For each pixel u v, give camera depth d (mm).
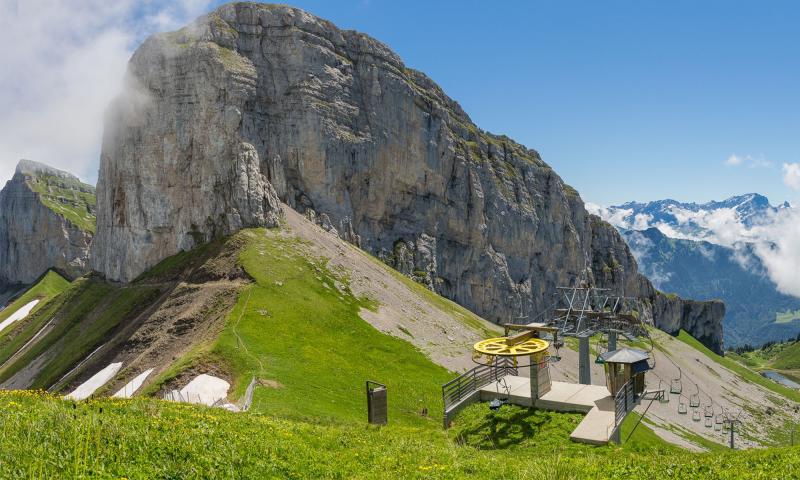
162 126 152625
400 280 150875
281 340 86625
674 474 21688
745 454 27516
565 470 21812
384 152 180500
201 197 143000
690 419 147000
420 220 194875
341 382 76438
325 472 20438
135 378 85062
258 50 161875
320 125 162125
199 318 99750
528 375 76000
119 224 162250
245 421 26797
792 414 199250
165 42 157375
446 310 146625
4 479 13062
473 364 107250
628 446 36156
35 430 17078
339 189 167125
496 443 37438
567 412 40844
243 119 150375
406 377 88000
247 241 126438
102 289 157750
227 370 72625
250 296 101188
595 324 93250
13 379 127375
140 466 16031
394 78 186375
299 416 43562
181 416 24531
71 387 98750
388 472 21438
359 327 104500
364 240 176500
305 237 137250
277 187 153750
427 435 37625
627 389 40656
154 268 144375
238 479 17391
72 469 14406
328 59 170500
